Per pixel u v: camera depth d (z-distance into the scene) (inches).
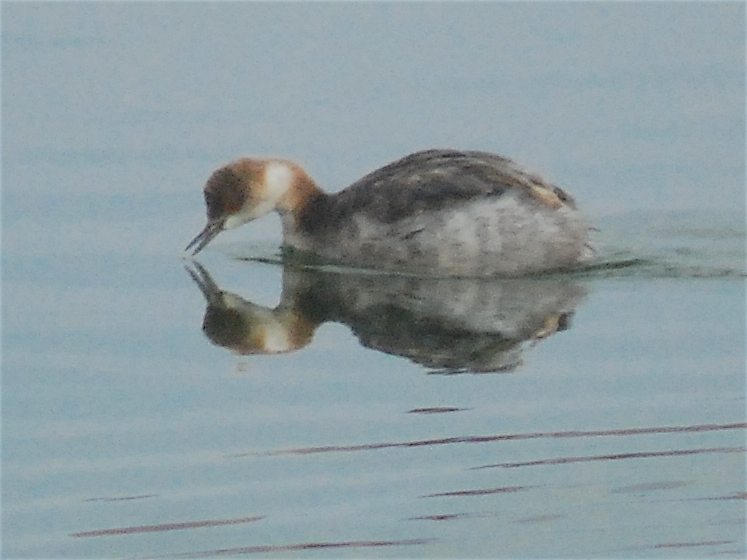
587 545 418.9
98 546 425.4
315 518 440.1
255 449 490.3
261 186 709.3
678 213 742.5
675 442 483.5
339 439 496.4
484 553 416.8
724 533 423.8
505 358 566.3
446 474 466.6
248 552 420.2
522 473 465.4
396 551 419.2
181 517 444.8
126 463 482.6
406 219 673.0
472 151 693.9
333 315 621.3
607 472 463.5
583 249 672.4
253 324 610.9
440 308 625.9
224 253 713.6
